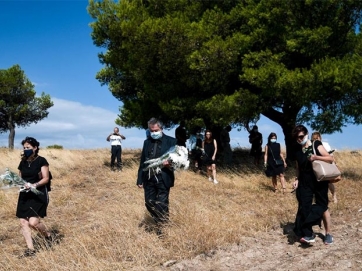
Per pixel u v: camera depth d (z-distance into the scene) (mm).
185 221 6570
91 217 8188
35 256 6113
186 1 14109
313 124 12836
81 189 11367
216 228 6414
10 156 16656
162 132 6703
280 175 10281
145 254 5852
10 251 6621
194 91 14312
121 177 12469
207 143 11773
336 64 11664
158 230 6457
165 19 12844
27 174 6320
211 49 12117
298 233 5875
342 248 5570
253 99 12766
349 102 12742
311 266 5082
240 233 6477
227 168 14094
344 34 12617
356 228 6391
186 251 5848
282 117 15148
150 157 6633
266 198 9453
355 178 11820
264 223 6961
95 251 6082
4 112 30734
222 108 12555
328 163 5621
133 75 15992
